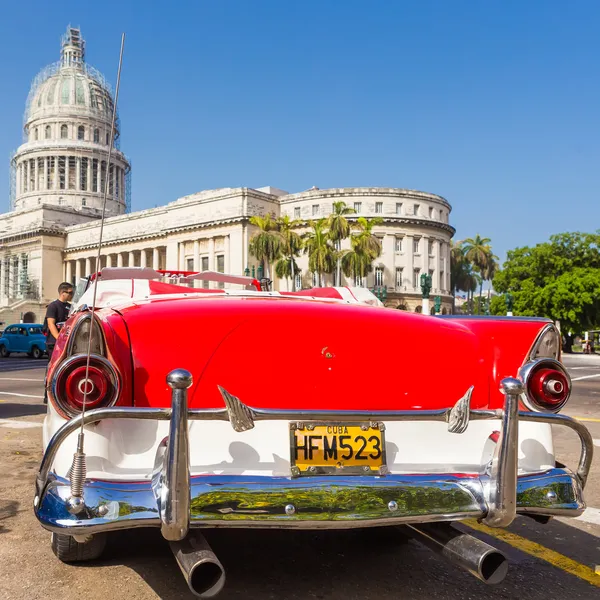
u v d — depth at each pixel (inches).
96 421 85.0
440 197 3031.5
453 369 107.7
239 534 139.3
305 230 2837.1
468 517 90.7
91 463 89.2
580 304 1893.5
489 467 94.3
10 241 3772.1
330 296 149.9
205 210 2920.8
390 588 112.3
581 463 99.8
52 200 3752.5
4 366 962.1
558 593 111.7
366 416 91.3
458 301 4672.7
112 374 89.9
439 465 101.0
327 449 94.6
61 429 84.4
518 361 109.0
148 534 138.7
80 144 3794.3
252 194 2810.0
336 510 87.3
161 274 186.5
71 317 122.2
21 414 354.0
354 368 102.2
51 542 129.6
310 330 102.3
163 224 3102.9
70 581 114.2
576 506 97.5
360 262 2191.2
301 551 130.0
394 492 89.9
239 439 94.7
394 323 108.5
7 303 3538.4
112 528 82.5
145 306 105.0
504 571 90.1
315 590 110.7
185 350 97.3
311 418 89.8
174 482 80.7
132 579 114.8
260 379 98.6
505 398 91.0
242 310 103.0
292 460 93.3
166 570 118.9
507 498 89.4
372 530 138.7
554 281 1982.0
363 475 93.7
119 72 87.1
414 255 2933.1
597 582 117.3
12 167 4089.6
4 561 124.6
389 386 103.3
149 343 97.0
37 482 88.2
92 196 3786.9
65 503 83.1
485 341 112.0
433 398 105.7
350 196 2851.9
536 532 148.0
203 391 96.7
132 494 84.2
